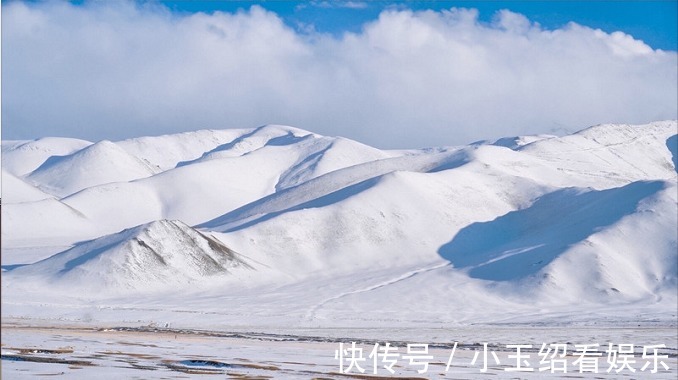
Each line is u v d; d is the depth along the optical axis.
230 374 37.47
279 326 101.06
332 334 85.94
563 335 92.50
